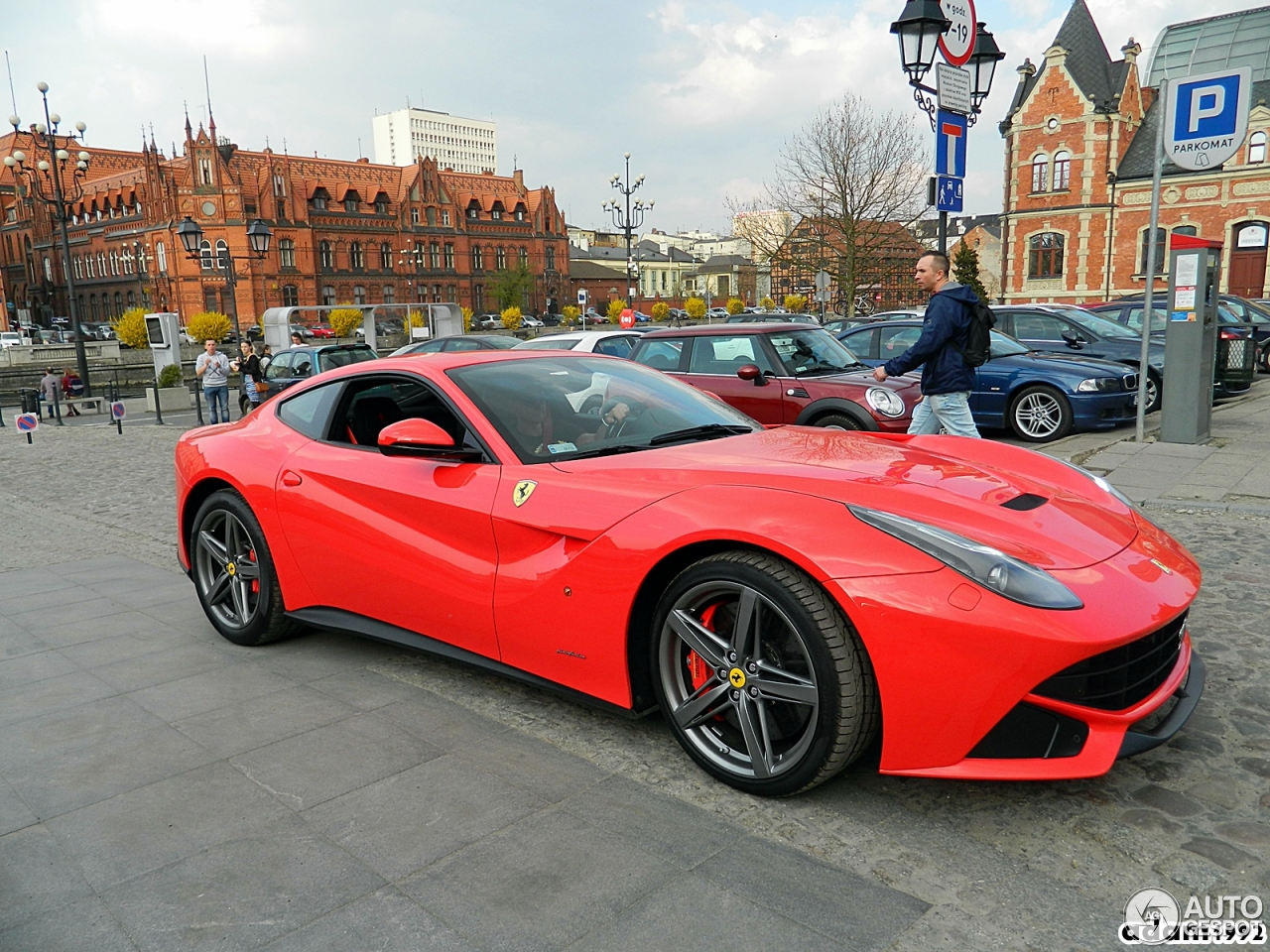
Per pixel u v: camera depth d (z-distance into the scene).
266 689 3.51
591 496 2.78
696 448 3.06
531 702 3.26
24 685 3.67
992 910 1.98
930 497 2.50
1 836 2.47
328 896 2.12
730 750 2.57
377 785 2.66
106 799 2.65
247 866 2.27
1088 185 42.06
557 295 99.00
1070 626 2.10
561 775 2.69
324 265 77.38
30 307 93.12
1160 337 10.91
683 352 8.35
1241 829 2.27
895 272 36.81
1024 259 44.75
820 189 35.91
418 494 3.23
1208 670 3.27
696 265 139.00
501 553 2.98
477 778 2.68
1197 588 2.45
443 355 3.71
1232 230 39.25
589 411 3.38
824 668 2.26
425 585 3.19
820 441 3.20
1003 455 3.19
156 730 3.15
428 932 1.97
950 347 5.79
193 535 4.17
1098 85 41.88
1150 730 2.38
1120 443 8.37
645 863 2.20
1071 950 1.85
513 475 3.01
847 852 2.22
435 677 3.56
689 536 2.48
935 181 9.02
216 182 70.19
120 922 2.06
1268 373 15.66
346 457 3.60
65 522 7.55
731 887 2.09
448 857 2.27
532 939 1.93
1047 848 2.22
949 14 8.75
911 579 2.19
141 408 24.09
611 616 2.66
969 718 2.15
